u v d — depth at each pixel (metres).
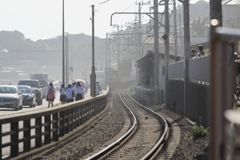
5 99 91.81
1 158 28.70
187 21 77.19
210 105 9.24
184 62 77.69
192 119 71.06
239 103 19.11
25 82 126.12
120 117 86.44
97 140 50.34
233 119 7.98
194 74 70.19
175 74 95.25
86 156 37.75
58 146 42.94
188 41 76.94
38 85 127.38
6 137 48.69
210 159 9.46
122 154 39.56
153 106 115.50
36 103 123.56
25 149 33.94
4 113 82.56
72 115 52.81
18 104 94.00
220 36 8.88
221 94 9.08
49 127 40.22
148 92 130.62
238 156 8.26
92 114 75.25
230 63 9.62
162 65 135.50
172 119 77.06
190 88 73.81
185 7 76.88
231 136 8.38
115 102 148.25
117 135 55.41
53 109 40.97
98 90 135.50
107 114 96.94
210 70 9.19
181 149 41.78
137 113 95.00
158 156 38.19
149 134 56.56
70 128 52.56
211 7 47.44
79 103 57.34
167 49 106.62
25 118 32.50
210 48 9.11
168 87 104.94
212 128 9.17
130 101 151.88
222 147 8.92
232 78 10.59
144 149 43.06
